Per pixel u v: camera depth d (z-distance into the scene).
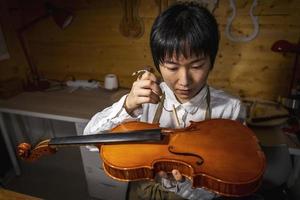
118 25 2.04
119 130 0.92
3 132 2.14
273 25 1.67
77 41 2.24
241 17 1.71
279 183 1.46
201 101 1.00
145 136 0.84
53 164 2.50
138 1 1.90
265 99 1.90
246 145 0.82
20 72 2.42
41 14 2.23
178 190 1.02
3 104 1.99
